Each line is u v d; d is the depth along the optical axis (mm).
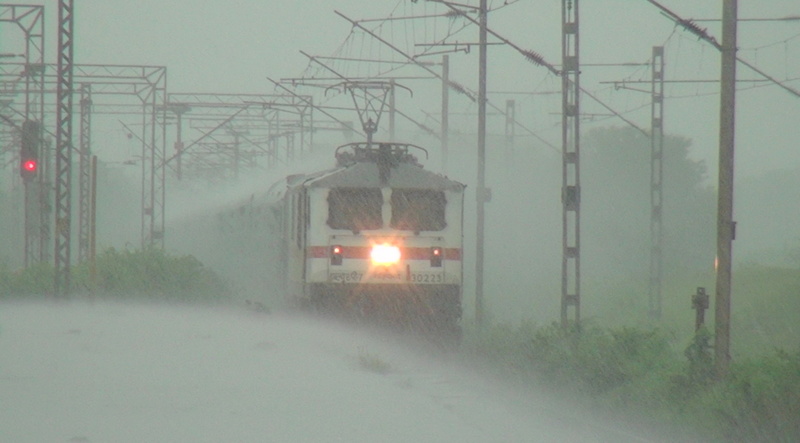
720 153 58000
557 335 73562
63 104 115562
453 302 90250
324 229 88875
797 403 47938
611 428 52625
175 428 49125
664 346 67438
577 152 82500
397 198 89750
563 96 83062
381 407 56719
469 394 62750
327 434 48156
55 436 46562
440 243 90062
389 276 88875
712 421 49750
